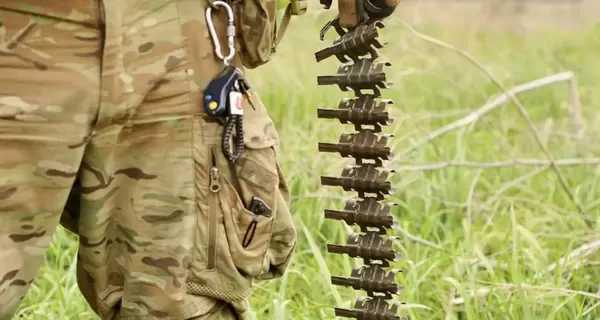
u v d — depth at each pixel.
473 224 5.09
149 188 2.35
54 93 2.21
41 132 2.21
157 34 2.29
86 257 2.42
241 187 2.42
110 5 2.22
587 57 10.64
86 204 2.35
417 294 3.94
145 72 2.28
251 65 2.60
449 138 6.50
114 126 2.29
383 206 2.65
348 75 2.60
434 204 5.21
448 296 4.01
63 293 3.82
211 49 2.36
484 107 5.42
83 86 2.22
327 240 4.83
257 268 2.46
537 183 5.70
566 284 4.03
